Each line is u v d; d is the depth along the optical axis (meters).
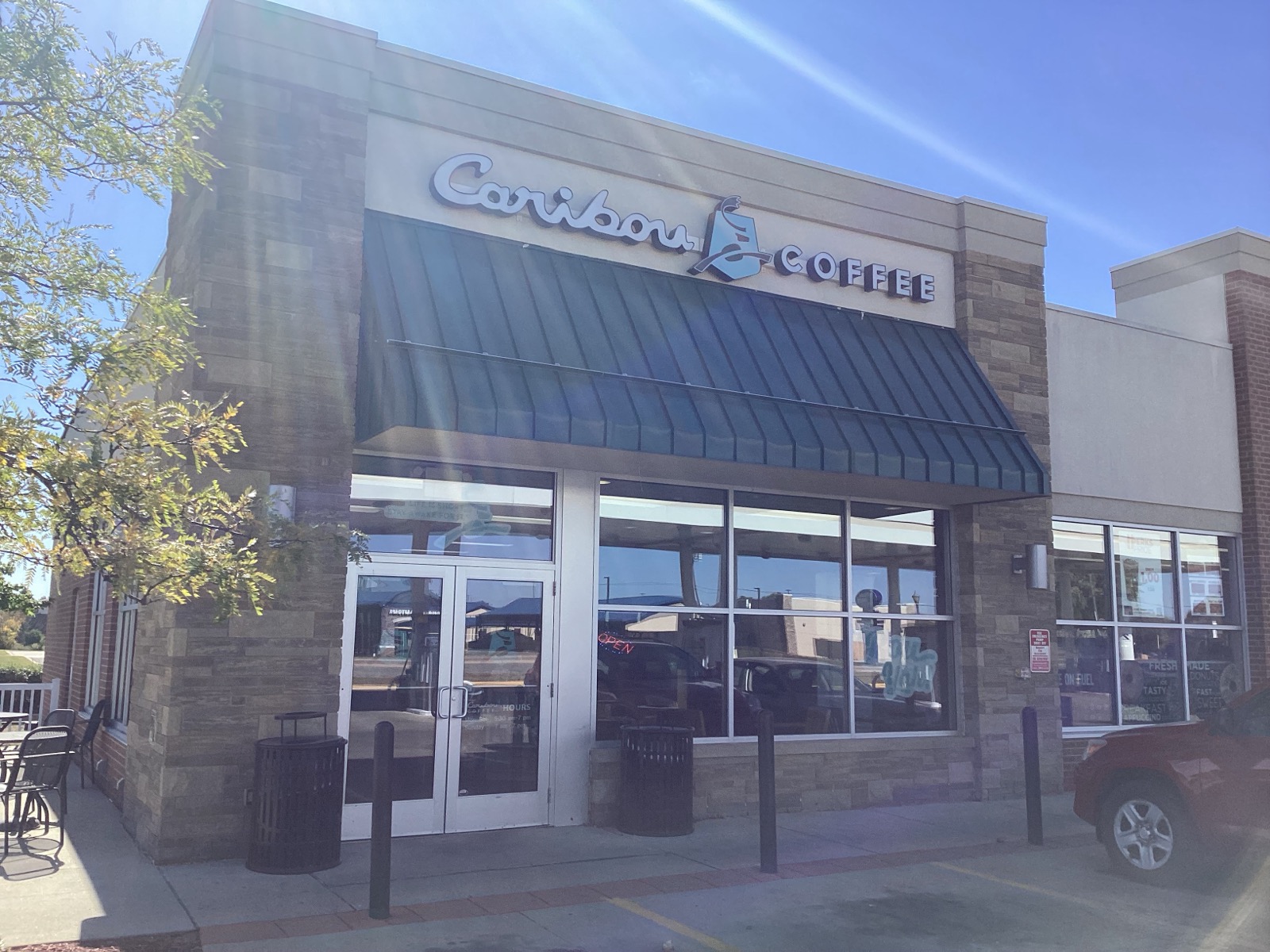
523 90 10.15
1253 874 7.80
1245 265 15.38
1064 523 13.27
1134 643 13.63
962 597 11.93
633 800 9.23
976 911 7.09
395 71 9.50
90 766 12.05
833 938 6.44
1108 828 8.26
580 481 9.97
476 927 6.46
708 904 7.11
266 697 8.08
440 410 8.03
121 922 6.41
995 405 11.77
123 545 4.93
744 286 11.12
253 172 8.53
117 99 5.15
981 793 11.48
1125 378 13.94
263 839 7.58
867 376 10.98
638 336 9.75
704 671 10.44
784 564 11.09
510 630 9.48
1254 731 7.81
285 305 8.48
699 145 11.05
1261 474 14.95
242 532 5.66
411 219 9.50
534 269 9.80
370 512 9.01
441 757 9.02
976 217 12.57
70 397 4.91
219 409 8.06
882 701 11.47
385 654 8.89
